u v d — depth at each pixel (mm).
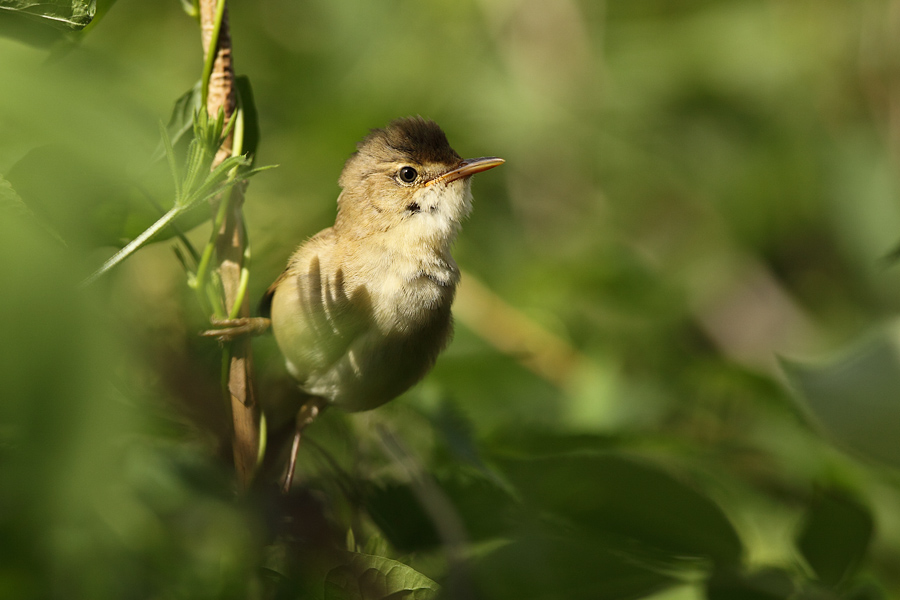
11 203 1464
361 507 2742
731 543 2730
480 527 2742
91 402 1143
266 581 2717
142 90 2430
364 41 2932
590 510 2734
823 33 3143
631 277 2900
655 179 3057
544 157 2967
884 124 3043
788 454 2777
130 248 2584
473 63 2957
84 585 2025
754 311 3039
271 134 2883
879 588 2736
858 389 2725
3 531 1859
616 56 3191
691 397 2826
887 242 2977
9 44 2680
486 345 2854
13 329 1125
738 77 3172
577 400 2824
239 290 2730
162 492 2725
